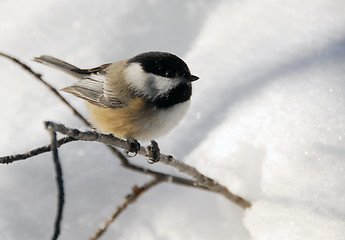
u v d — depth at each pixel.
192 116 9.40
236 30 10.41
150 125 7.59
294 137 7.64
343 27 9.17
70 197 8.66
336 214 6.57
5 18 11.79
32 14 11.80
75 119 9.62
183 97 7.56
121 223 8.32
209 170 8.55
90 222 8.32
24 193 8.56
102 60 10.78
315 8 9.88
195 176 7.52
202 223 8.30
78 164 9.14
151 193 8.80
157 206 8.59
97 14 11.62
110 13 11.57
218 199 8.57
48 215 8.27
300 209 6.93
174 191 8.81
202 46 10.55
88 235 8.16
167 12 11.37
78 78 8.56
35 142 9.22
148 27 11.27
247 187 8.16
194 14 11.21
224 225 8.21
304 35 9.36
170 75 7.39
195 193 8.73
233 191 8.27
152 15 11.41
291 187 7.21
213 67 9.94
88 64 10.69
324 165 7.08
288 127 7.83
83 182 8.88
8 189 8.59
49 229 8.07
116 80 7.84
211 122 9.10
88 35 11.29
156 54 7.54
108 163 9.18
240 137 8.40
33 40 11.24
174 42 10.94
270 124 8.09
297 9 10.05
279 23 9.96
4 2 12.19
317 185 6.98
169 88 7.43
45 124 4.51
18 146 9.15
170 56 7.45
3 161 5.12
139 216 8.43
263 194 7.50
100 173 9.02
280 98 8.38
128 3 11.62
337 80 8.09
